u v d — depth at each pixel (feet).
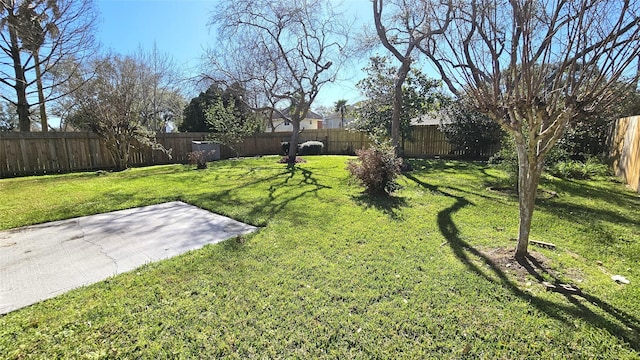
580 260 9.99
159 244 11.59
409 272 9.16
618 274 9.07
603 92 7.80
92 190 21.90
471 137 41.63
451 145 45.88
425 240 11.76
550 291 8.08
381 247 11.07
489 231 12.77
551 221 13.91
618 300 7.63
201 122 63.46
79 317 6.99
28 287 8.32
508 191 20.56
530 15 7.86
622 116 27.45
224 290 8.15
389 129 42.86
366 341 6.27
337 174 28.55
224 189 21.88
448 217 14.71
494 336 6.40
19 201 18.51
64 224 14.11
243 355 5.90
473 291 8.09
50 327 6.63
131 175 29.63
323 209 16.20
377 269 9.35
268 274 9.04
